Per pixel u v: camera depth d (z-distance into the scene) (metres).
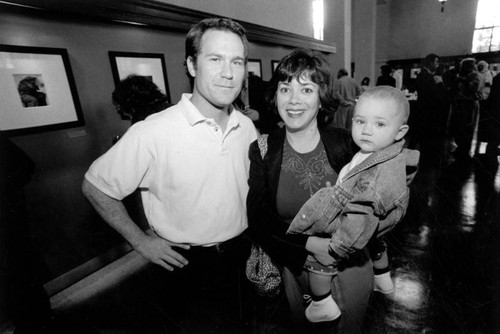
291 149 1.17
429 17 9.51
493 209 2.69
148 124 1.13
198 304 1.26
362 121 1.04
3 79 1.90
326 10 7.87
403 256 2.23
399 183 0.99
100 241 2.54
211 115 1.17
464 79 3.80
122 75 2.62
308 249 1.09
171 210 1.19
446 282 1.92
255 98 2.85
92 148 2.46
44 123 2.12
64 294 2.23
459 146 3.87
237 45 1.10
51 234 2.22
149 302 1.97
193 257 1.22
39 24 2.06
